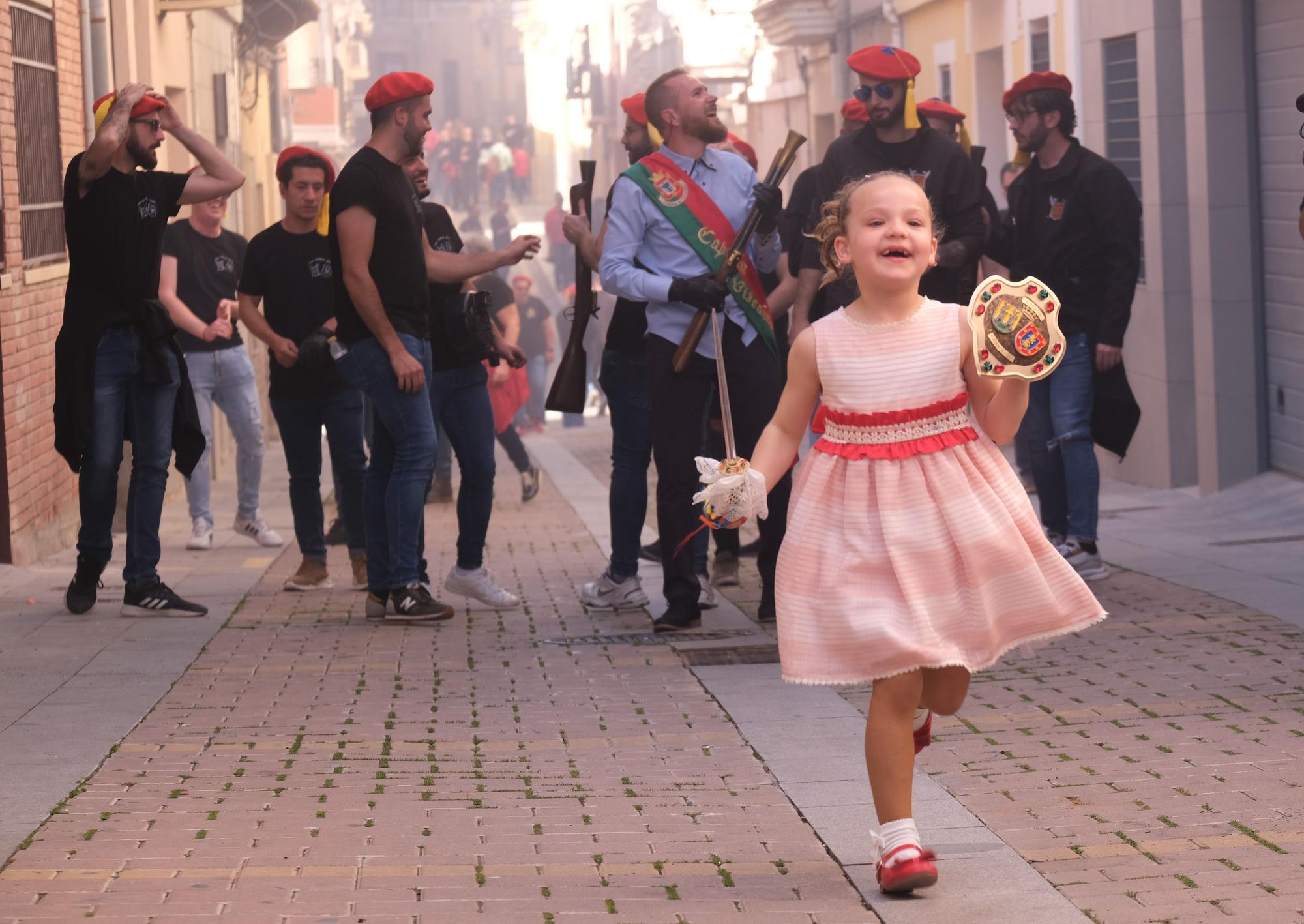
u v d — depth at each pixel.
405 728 5.95
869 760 4.04
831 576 4.05
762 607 7.89
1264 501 11.28
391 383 7.75
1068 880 4.07
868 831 4.51
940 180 7.77
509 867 4.29
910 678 4.04
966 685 4.22
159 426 8.12
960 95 18.92
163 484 8.19
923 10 20.41
